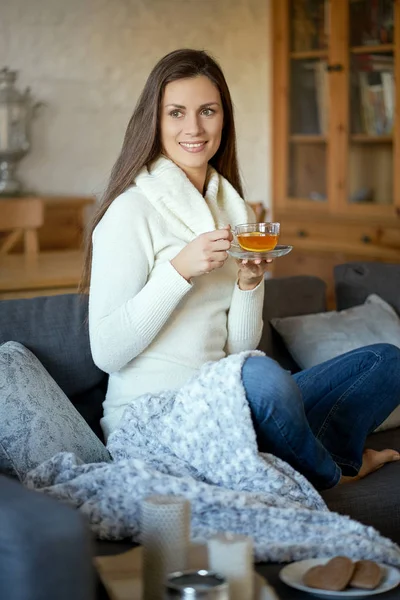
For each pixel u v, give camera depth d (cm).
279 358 314
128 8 636
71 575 147
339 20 566
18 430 223
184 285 233
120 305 239
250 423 209
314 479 227
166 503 166
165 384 243
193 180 265
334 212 579
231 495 198
